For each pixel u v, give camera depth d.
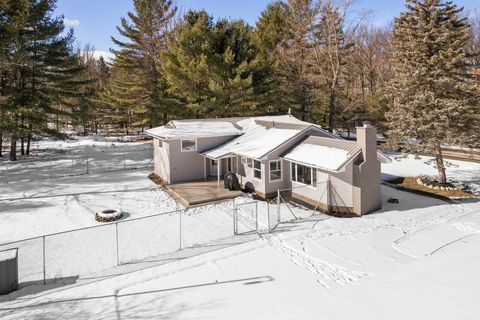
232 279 10.06
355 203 16.19
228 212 16.28
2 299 9.05
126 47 39.50
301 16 38.84
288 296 8.72
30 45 28.58
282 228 14.23
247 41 33.22
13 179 22.91
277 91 36.31
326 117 41.88
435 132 20.20
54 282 10.01
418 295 5.14
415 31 22.34
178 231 13.91
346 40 38.06
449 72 21.56
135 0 38.41
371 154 16.19
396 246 12.49
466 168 26.11
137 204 17.56
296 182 18.53
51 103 31.59
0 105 26.48
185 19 35.31
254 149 19.03
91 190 20.12
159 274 10.45
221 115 32.53
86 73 62.09
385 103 35.62
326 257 11.55
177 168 21.64
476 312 4.17
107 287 9.70
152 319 7.75
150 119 41.19
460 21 22.77
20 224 14.64
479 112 23.23
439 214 16.09
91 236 13.35
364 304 5.29
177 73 31.69
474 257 7.07
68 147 38.47
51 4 29.31
